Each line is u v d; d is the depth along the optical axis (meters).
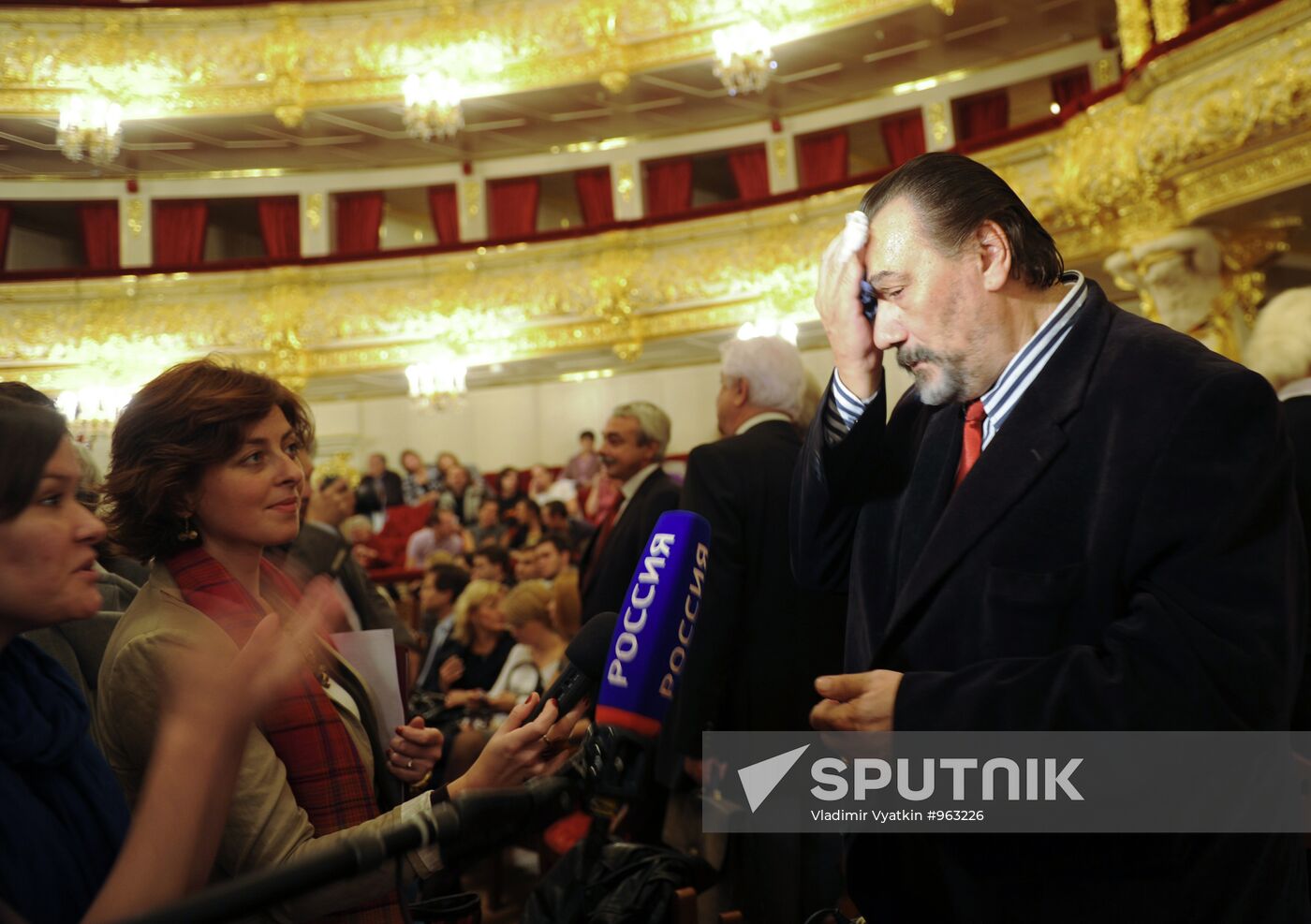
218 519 1.53
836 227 11.92
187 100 12.73
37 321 12.67
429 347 12.91
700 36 12.14
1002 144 9.76
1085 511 1.29
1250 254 8.34
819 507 1.58
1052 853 1.24
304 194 14.12
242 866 1.30
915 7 11.30
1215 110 7.67
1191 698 1.13
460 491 13.82
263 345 12.84
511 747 1.26
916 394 1.65
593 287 12.60
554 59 12.56
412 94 11.87
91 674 1.70
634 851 1.68
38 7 12.48
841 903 1.98
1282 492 1.21
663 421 3.64
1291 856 1.27
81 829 1.07
